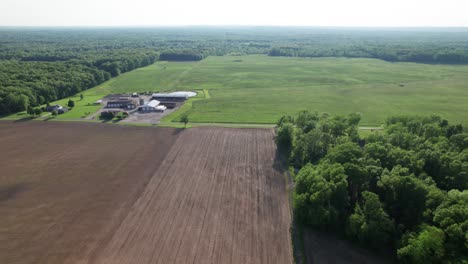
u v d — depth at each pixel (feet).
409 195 144.25
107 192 182.91
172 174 203.72
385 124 260.62
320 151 204.95
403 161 167.43
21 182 194.29
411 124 223.92
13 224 155.12
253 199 175.42
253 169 210.18
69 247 139.23
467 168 154.40
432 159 165.37
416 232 129.08
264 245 140.46
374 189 156.87
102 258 132.57
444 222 122.52
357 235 138.62
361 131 275.18
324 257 134.41
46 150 241.35
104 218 158.92
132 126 296.71
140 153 235.81
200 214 161.89
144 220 157.07
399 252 123.75
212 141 258.57
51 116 326.24
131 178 199.00
